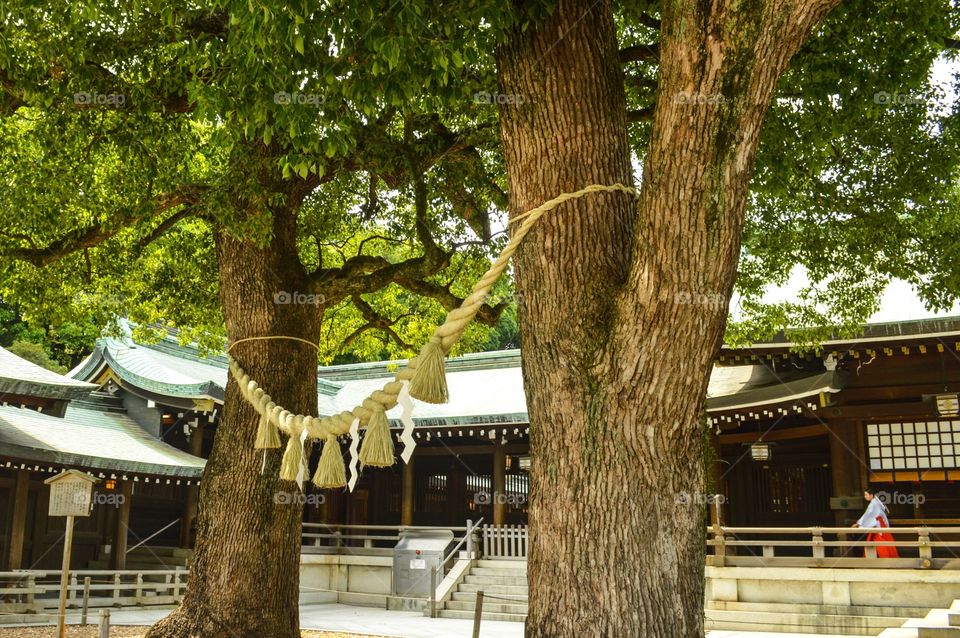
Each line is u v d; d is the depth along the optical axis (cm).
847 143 898
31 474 1583
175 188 814
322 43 529
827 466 1709
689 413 394
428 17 503
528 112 442
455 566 1747
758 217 1037
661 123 366
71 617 1269
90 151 843
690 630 384
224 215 706
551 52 442
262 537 715
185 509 1905
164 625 718
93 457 1506
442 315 1408
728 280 372
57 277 1019
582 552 390
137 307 1212
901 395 1466
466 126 908
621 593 381
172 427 1902
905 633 912
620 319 391
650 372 384
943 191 893
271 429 516
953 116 816
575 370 404
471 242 1039
